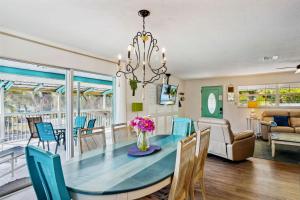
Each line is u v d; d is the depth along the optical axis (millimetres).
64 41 3092
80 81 4855
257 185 2842
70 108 3465
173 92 6777
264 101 6617
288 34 2779
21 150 3256
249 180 3025
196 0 1838
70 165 1688
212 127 4141
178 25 2443
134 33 2730
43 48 2994
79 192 1228
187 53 3820
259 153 4582
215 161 4047
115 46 3359
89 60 3758
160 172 1520
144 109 5480
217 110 7488
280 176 3176
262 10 2043
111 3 1898
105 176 1441
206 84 7770
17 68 3969
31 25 2451
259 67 5363
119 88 4473
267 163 3865
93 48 3488
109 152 2105
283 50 3631
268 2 1879
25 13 2121
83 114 5789
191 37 2887
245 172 3379
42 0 1848
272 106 6477
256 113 6734
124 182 1332
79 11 2074
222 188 2754
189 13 2107
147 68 5422
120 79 4453
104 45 3305
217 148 4105
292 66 5223
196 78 7797
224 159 4168
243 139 3955
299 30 2625
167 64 4910
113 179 1386
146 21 2318
